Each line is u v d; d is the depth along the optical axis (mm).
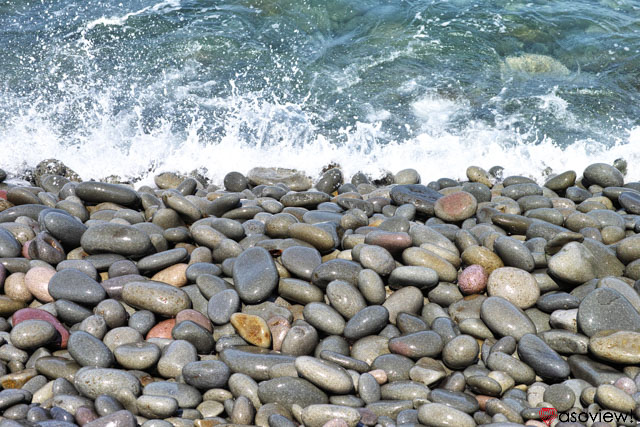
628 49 8242
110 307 3822
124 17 8602
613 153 6562
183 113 7086
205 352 3729
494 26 8562
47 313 3855
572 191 5625
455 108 7309
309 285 4160
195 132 6812
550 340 3686
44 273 4125
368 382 3373
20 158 6305
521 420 3195
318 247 4586
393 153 6598
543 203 5355
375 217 5223
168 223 4941
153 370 3559
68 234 4562
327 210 5258
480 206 5246
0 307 3912
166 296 3957
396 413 3260
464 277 4148
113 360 3531
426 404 3148
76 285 3986
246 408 3178
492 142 6770
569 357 3617
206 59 7922
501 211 5238
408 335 3697
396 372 3539
